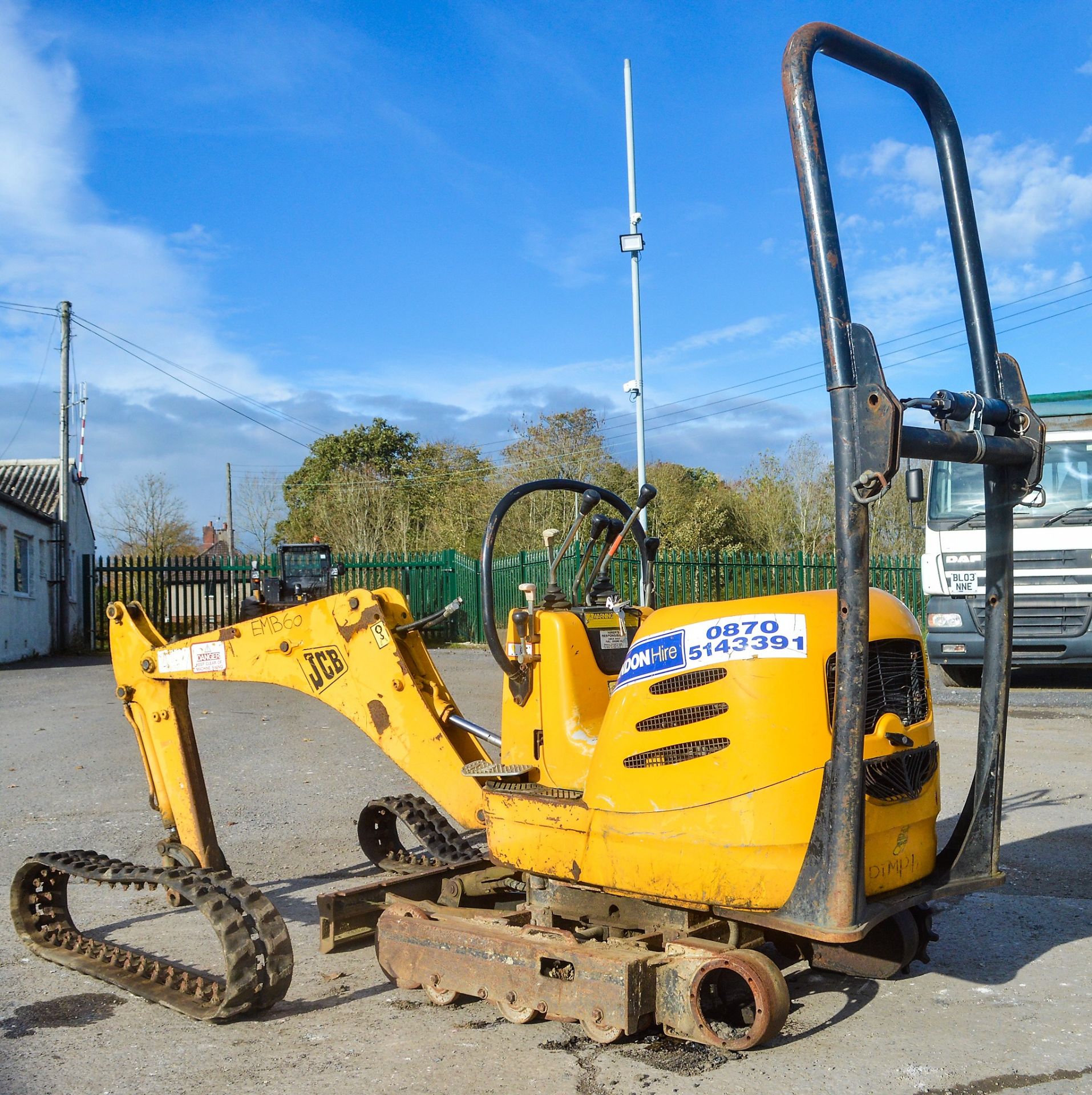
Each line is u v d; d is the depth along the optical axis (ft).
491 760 16.66
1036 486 13.08
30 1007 14.60
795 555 74.69
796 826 11.68
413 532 150.10
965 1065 12.20
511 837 14.03
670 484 128.06
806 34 11.60
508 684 15.24
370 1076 12.10
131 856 22.49
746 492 128.88
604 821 12.99
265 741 36.70
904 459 11.26
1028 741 33.40
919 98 13.67
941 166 13.83
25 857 22.54
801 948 14.69
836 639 11.73
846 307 11.09
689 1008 11.88
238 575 92.43
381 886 16.60
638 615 16.22
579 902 14.01
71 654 86.17
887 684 13.12
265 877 21.13
